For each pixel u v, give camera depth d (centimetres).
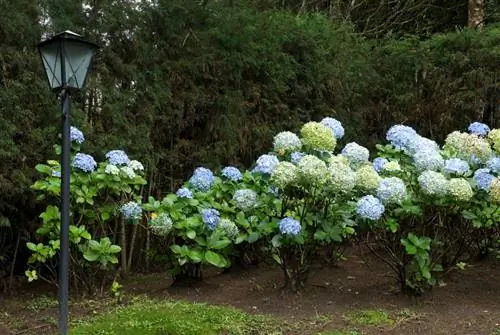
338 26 796
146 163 529
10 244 476
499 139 440
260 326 364
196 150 571
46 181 424
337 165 402
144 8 541
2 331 370
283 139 438
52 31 478
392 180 398
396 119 721
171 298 434
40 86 461
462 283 456
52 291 468
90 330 355
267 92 614
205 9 577
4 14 450
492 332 346
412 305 404
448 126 700
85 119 479
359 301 415
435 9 1112
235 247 499
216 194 482
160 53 547
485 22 1020
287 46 652
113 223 529
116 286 441
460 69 701
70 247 432
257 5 709
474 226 444
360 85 705
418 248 396
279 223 410
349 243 559
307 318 380
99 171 435
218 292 449
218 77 579
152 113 527
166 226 428
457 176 419
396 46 751
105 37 515
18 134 452
